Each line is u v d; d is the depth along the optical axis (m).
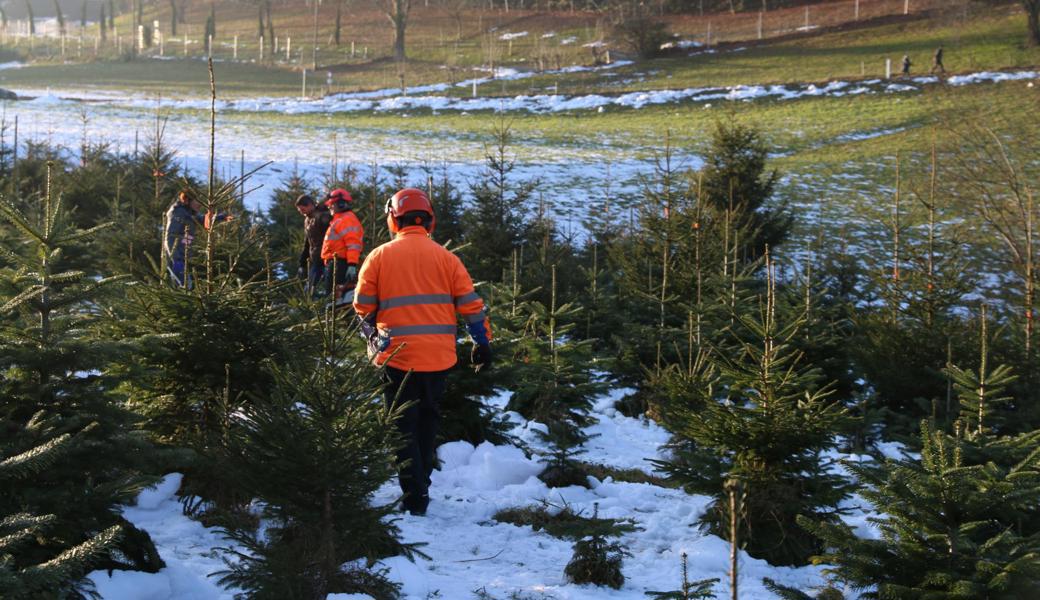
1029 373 9.02
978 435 4.94
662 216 13.52
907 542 4.17
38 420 3.98
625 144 40.31
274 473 3.79
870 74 57.75
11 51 122.56
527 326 8.59
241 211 14.20
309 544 3.95
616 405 9.62
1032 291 10.48
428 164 32.31
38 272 4.28
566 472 6.54
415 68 87.81
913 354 9.66
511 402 8.20
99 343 4.28
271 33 105.12
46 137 33.41
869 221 27.09
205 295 5.22
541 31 98.44
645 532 5.46
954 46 64.12
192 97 68.69
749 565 4.93
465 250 15.44
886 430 9.16
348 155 34.03
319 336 5.33
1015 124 37.44
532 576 4.61
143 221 12.54
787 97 52.12
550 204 27.25
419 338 5.48
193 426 5.31
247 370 5.12
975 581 3.92
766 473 5.19
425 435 5.71
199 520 4.93
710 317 9.80
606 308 11.67
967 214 24.69
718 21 90.12
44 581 2.96
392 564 4.26
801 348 9.25
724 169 18.92
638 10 91.44
